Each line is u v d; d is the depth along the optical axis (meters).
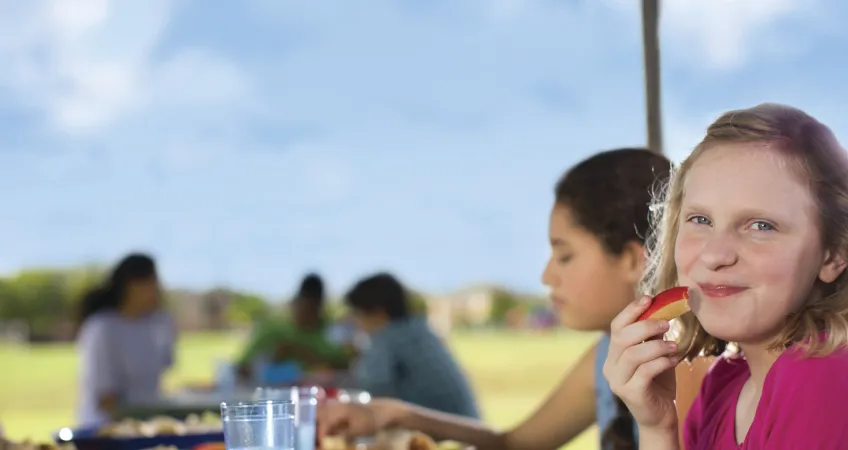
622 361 0.98
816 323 0.90
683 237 0.94
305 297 5.37
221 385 4.72
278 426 1.15
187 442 1.71
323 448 1.69
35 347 18.42
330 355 5.25
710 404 1.07
